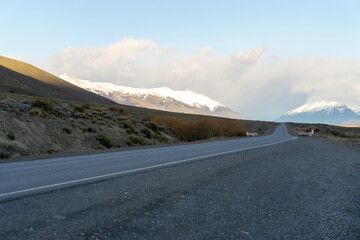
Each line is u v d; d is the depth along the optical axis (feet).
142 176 27.91
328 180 30.27
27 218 14.96
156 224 15.07
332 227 16.11
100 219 15.31
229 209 18.31
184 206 18.42
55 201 18.30
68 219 15.10
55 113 83.66
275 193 23.16
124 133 96.22
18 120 66.59
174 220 15.81
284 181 28.32
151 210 17.26
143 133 107.45
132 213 16.53
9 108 72.18
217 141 100.01
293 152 59.16
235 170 33.22
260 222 16.26
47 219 14.94
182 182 25.66
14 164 35.53
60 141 70.90
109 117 108.06
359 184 29.45
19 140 60.75
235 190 23.45
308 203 20.79
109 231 13.80
